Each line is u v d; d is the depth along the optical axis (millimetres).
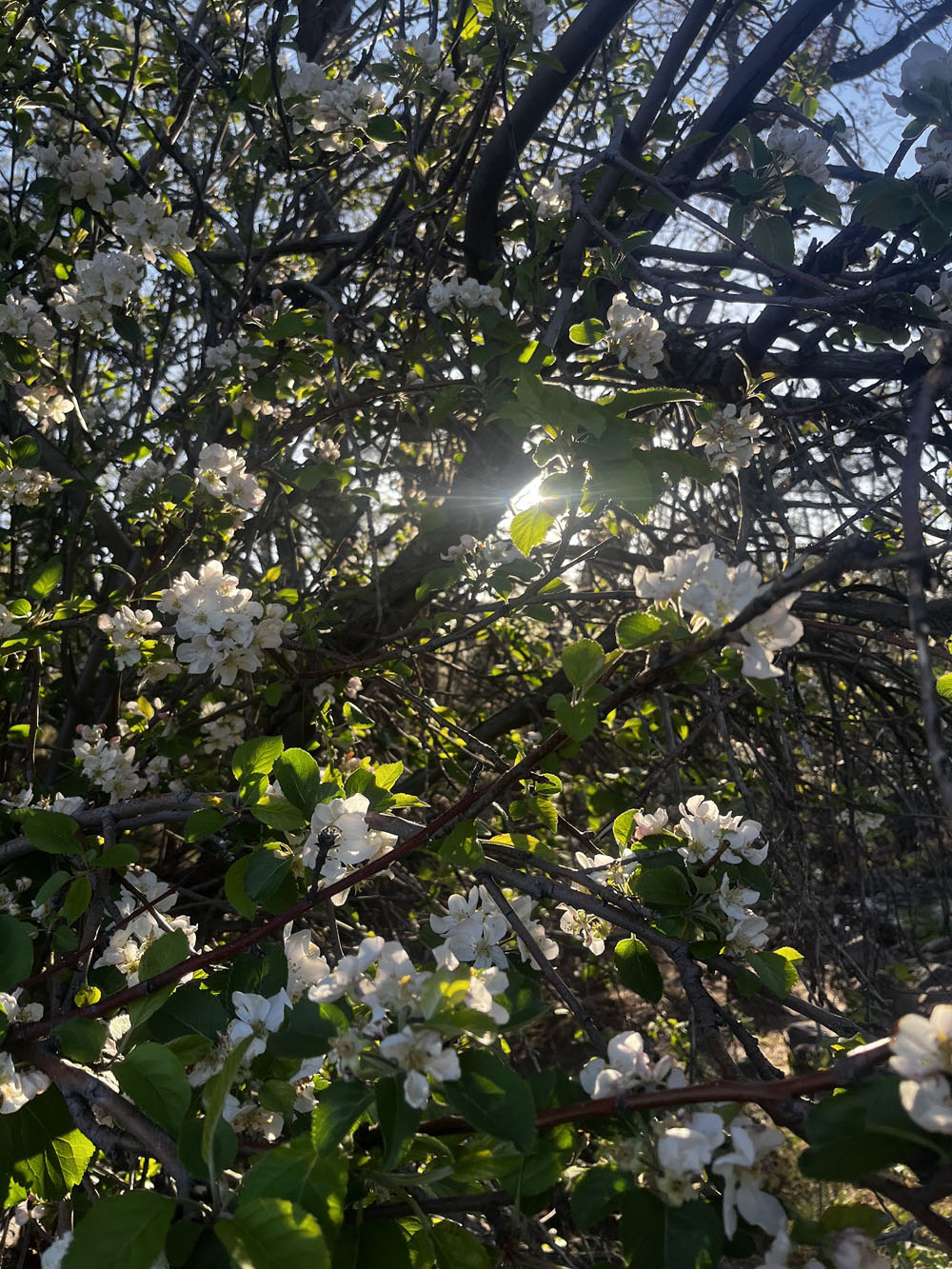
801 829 3527
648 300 3393
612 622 3537
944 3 4391
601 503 1787
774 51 3002
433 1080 1046
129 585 3354
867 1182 944
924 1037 879
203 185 3744
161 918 1753
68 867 2061
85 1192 1558
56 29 3369
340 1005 1061
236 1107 1238
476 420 3533
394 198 3395
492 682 4629
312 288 3385
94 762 2486
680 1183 987
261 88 2936
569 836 3061
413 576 3881
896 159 2459
